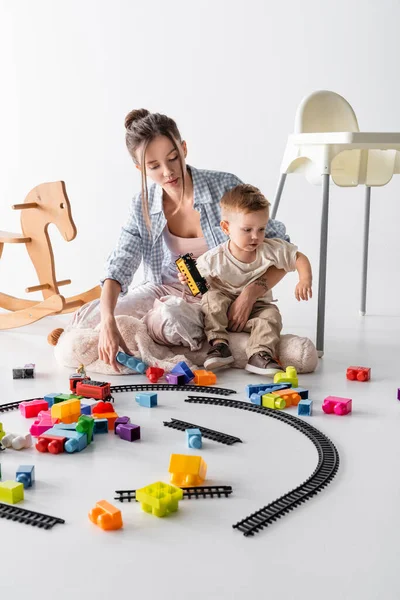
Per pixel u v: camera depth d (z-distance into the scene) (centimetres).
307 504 106
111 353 168
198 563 91
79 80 355
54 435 129
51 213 222
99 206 356
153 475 117
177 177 178
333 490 111
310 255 319
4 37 360
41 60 357
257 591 85
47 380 170
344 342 206
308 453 126
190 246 194
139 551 94
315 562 91
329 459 122
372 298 265
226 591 85
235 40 341
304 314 242
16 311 227
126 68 351
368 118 337
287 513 104
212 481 115
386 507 105
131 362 171
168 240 196
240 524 100
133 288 201
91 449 129
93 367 177
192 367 175
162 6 345
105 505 102
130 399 155
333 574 89
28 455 126
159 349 179
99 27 351
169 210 193
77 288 282
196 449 128
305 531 99
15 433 134
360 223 338
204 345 181
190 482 112
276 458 124
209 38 343
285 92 341
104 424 136
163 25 346
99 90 354
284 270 184
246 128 346
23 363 187
